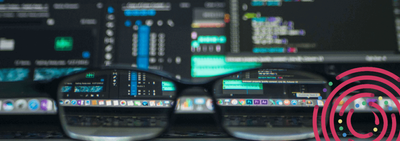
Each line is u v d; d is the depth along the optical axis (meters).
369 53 0.44
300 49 0.45
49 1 0.47
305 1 0.48
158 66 0.44
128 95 0.40
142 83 0.41
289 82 0.41
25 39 0.45
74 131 0.36
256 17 0.47
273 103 0.40
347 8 0.47
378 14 0.46
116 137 0.35
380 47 0.44
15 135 0.34
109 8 0.47
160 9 0.47
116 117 0.39
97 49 0.45
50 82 0.40
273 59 0.44
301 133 0.35
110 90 0.41
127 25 0.46
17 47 0.44
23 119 0.38
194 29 0.46
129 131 0.36
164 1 0.48
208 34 0.46
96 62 0.44
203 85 0.41
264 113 0.39
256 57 0.45
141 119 0.39
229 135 0.35
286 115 0.39
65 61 0.44
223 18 0.47
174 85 0.41
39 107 0.39
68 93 0.40
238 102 0.40
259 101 0.40
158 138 0.34
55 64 0.43
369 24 0.46
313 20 0.47
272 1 0.48
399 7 0.46
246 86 0.41
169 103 0.40
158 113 0.40
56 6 0.47
